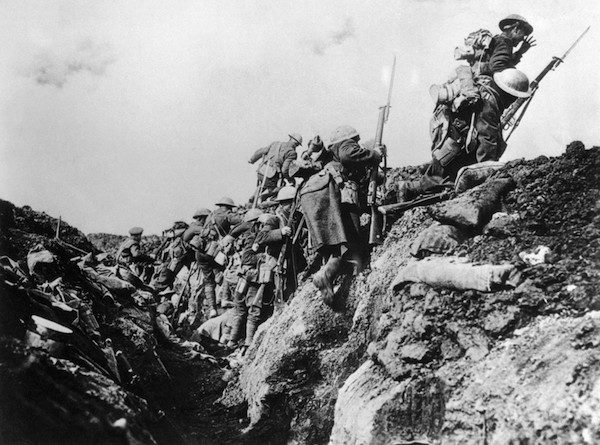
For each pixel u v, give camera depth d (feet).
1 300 19.29
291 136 48.93
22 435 16.76
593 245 19.75
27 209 37.09
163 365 30.60
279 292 31.53
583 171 22.15
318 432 24.39
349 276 27.14
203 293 46.06
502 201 23.18
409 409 19.40
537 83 28.48
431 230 23.11
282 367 25.90
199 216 48.60
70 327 22.02
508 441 16.34
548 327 18.20
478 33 27.63
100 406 18.74
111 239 67.41
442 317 20.56
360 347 24.93
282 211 33.65
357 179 28.32
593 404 15.47
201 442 25.95
